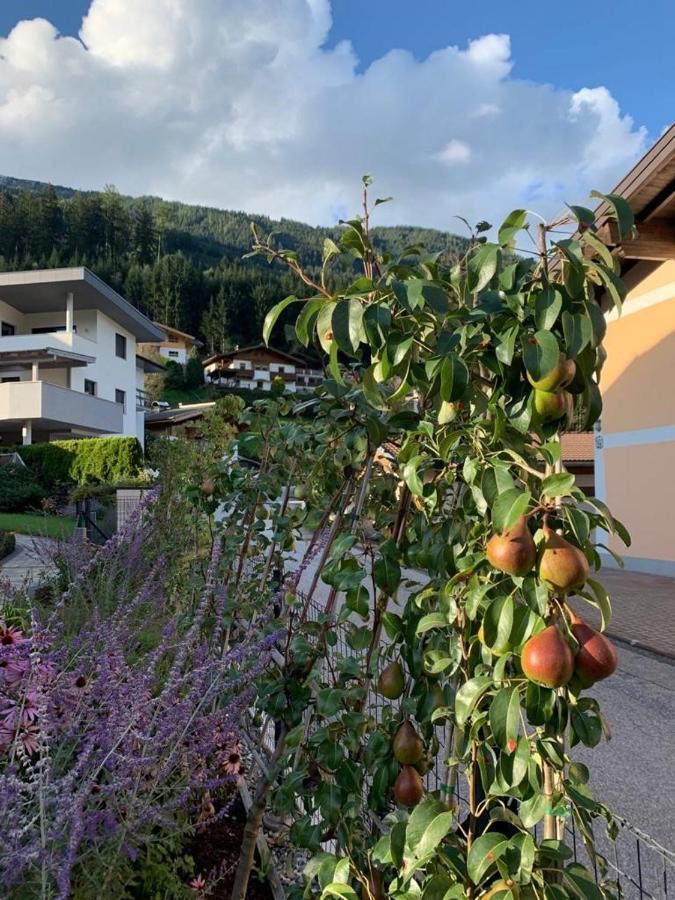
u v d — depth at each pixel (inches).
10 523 504.1
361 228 58.6
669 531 443.5
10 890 48.8
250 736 97.7
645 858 104.1
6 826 48.5
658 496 453.1
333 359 49.3
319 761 57.2
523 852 40.1
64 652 76.3
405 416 56.9
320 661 73.4
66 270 907.4
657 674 221.1
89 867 57.7
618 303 42.4
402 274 49.8
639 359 471.5
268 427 97.7
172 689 65.1
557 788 43.3
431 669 50.4
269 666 80.0
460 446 50.2
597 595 41.3
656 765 146.6
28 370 975.6
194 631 78.3
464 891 43.3
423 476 55.1
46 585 169.8
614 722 174.9
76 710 61.6
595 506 40.1
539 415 43.2
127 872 60.7
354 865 53.7
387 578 54.1
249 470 105.2
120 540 157.9
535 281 44.3
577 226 43.8
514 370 45.3
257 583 105.2
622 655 245.4
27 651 59.7
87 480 777.6
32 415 863.7
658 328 454.6
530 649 38.7
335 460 72.9
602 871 52.6
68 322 942.4
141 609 128.0
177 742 64.2
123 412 1089.4
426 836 43.3
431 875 45.3
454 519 53.5
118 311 1047.6
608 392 501.4
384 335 45.3
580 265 42.4
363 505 70.9
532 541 40.3
